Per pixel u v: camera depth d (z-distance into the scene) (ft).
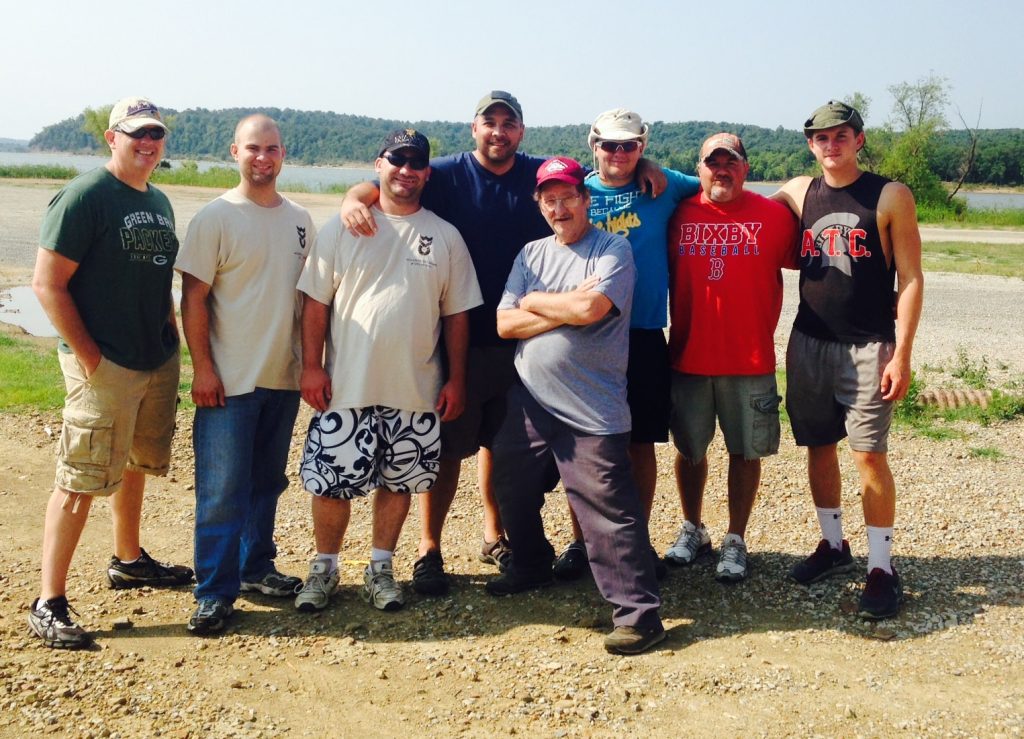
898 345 14.43
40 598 13.84
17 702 12.00
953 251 89.45
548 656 13.52
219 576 14.29
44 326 40.73
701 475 16.94
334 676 12.94
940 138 165.99
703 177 15.31
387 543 15.40
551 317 14.05
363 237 14.39
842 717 11.77
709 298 15.51
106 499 20.04
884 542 14.92
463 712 12.00
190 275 13.99
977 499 20.27
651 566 13.91
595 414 14.03
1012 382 31.42
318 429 14.73
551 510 20.34
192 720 11.73
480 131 15.29
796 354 15.64
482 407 16.19
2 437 23.81
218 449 14.32
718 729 11.53
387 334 14.34
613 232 15.69
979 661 13.21
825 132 14.64
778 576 16.40
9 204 109.19
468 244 15.74
